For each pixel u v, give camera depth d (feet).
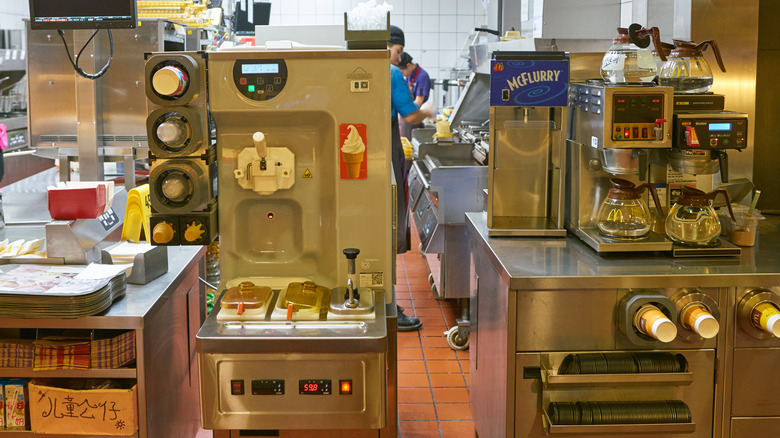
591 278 7.30
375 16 7.45
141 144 11.96
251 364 6.84
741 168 9.71
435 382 12.42
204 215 7.38
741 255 8.13
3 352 7.47
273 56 7.30
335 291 7.62
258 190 7.52
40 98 11.85
